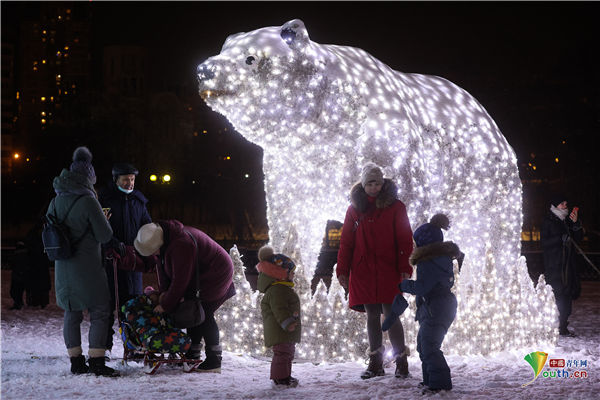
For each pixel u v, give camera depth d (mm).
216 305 6027
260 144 7305
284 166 7348
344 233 5918
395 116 6980
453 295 5258
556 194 8812
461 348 6945
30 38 122062
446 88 8656
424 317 5207
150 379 5602
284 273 5508
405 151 6883
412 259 5184
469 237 8641
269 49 6793
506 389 5176
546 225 8719
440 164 7848
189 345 5820
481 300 7086
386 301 5707
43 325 9523
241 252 19719
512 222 8938
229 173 35406
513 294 7336
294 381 5430
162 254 5844
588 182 29828
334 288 6859
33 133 39000
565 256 8594
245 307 7027
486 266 7188
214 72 6668
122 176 6797
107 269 6559
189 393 5020
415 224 6871
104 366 5777
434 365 5078
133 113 37906
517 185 9055
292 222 7340
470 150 8297
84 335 8297
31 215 38250
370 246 5766
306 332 6754
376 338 5812
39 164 37219
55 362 6418
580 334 8641
